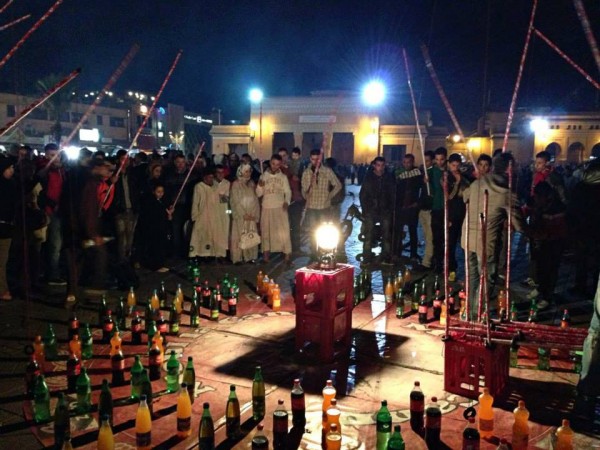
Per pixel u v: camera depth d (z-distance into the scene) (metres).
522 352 5.81
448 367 4.81
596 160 6.99
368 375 5.19
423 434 4.11
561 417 4.41
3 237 7.19
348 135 41.47
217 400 4.65
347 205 22.17
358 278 8.11
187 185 10.09
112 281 8.62
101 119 54.47
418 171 10.05
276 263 10.23
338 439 3.74
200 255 9.85
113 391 4.79
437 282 8.20
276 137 42.22
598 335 4.29
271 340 6.12
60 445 3.89
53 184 8.15
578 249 7.56
